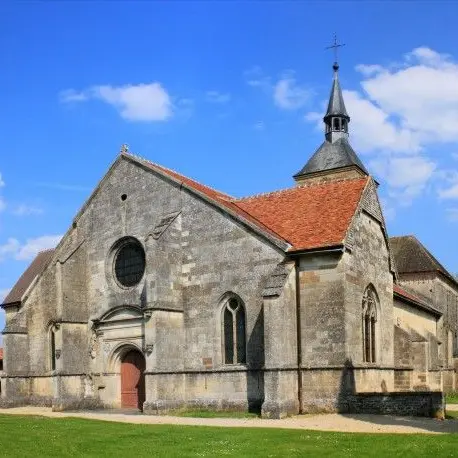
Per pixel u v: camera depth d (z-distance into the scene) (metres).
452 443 17.30
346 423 23.47
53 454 17.00
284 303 28.06
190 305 32.09
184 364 31.70
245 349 30.19
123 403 34.69
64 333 35.53
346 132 60.75
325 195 32.81
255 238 30.44
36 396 39.03
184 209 33.31
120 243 36.19
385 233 34.31
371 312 31.75
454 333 61.09
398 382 33.78
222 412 29.75
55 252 39.53
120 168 37.00
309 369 28.06
